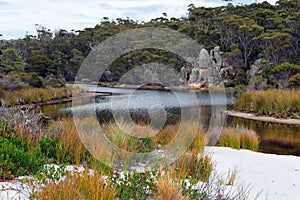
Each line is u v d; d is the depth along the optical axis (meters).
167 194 2.49
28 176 3.20
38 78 19.30
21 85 17.45
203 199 2.75
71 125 4.66
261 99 13.24
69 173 2.63
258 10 33.69
